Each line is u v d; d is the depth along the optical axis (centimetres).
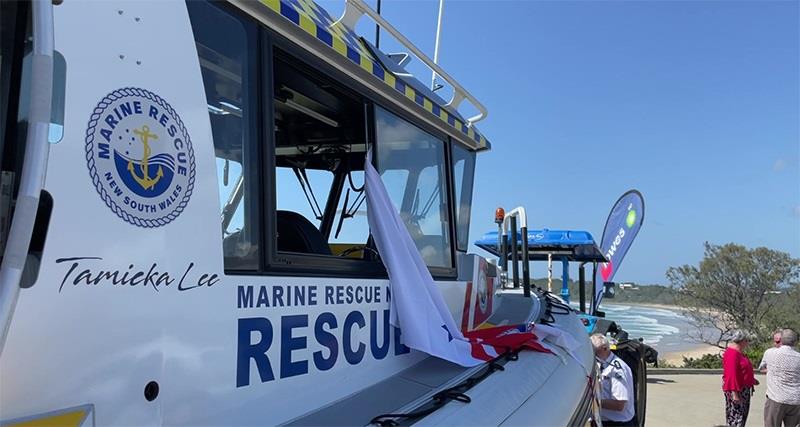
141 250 137
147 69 143
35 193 101
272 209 187
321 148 307
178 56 152
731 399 902
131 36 140
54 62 123
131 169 136
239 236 172
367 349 226
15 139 113
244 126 179
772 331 2758
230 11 178
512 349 299
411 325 241
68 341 121
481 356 275
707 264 3034
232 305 164
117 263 131
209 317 156
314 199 304
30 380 115
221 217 161
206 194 156
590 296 1178
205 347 154
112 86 134
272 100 194
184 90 152
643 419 850
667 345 3584
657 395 1234
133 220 136
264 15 189
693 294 3072
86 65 129
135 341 135
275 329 180
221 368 159
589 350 386
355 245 270
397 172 274
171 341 144
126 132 136
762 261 2931
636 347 854
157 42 146
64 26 126
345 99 266
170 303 144
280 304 183
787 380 855
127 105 137
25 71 115
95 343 126
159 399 140
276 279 182
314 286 199
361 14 268
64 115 123
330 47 220
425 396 215
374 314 232
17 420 113
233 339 164
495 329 347
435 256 308
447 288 313
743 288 2956
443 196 324
